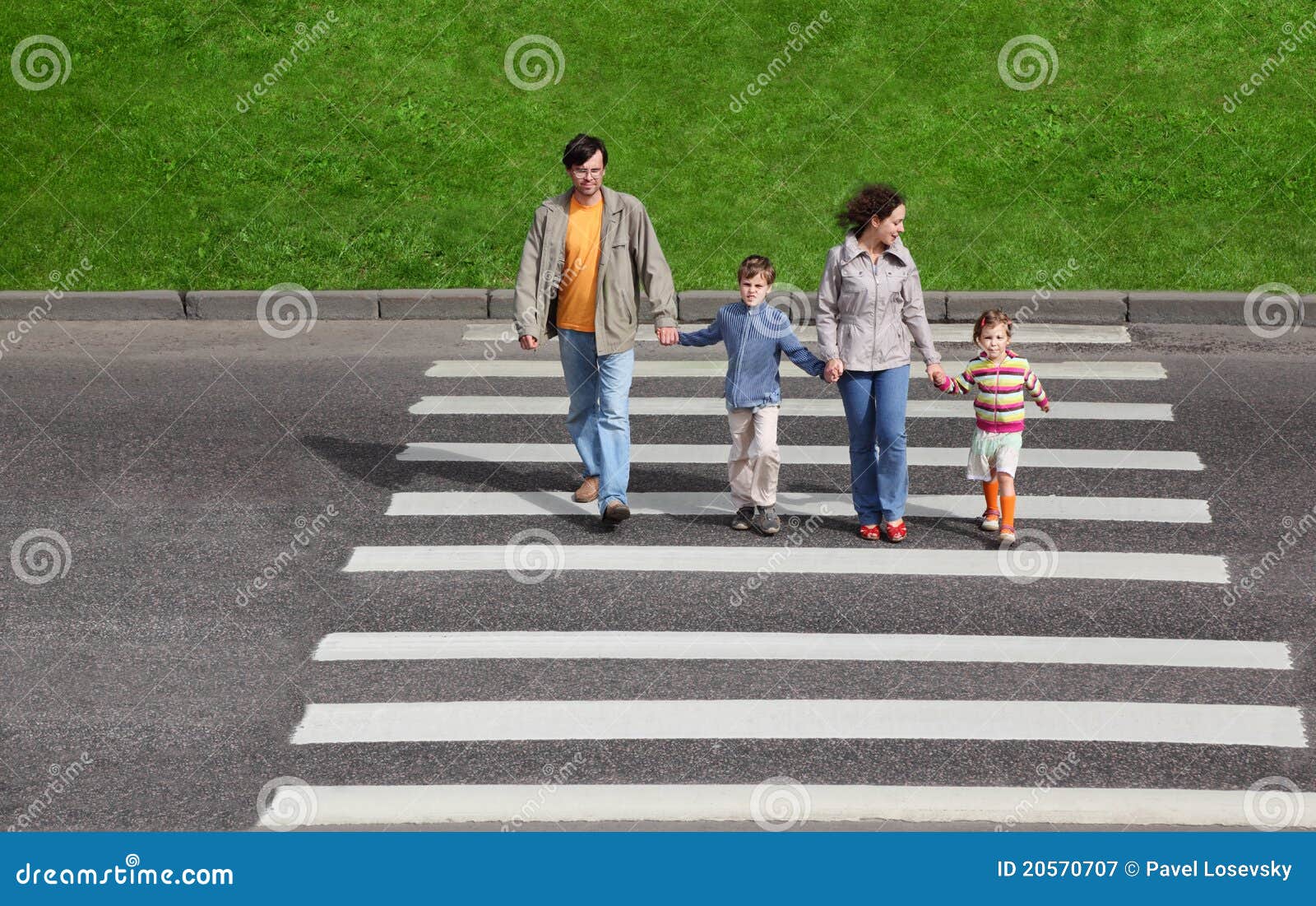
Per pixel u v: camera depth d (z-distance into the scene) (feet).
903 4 53.26
